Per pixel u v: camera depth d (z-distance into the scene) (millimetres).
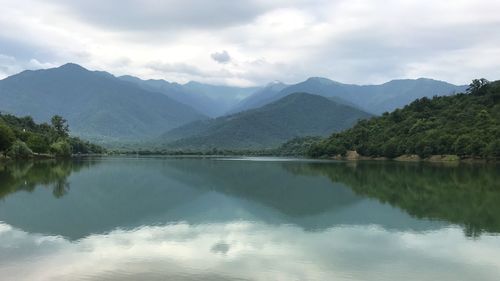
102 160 163250
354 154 185000
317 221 37625
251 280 22484
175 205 46125
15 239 30562
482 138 132250
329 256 26719
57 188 60812
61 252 27141
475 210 43219
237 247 28703
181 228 34562
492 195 53906
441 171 94688
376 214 41125
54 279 22266
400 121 195375
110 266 24453
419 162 140125
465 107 176500
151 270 23797
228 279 22578
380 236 32125
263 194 55469
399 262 25656
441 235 32469
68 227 34688
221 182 70812
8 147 135625
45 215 39906
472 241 30656
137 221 37312
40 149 154500
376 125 199000
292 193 56469
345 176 82625
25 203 46938
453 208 44562
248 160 174000
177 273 23391
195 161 160125
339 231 33750
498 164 121375
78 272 23359
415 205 46406
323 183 69250
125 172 92188
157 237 31406
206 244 29469
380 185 66062
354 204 47281
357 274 23594
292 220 38125
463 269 24484
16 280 22109
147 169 103312
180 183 68875
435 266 24969
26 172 88812
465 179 74750
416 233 33094
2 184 65125
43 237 31203
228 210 43031
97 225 35531
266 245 29312
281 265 24906
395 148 161250
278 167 113625
